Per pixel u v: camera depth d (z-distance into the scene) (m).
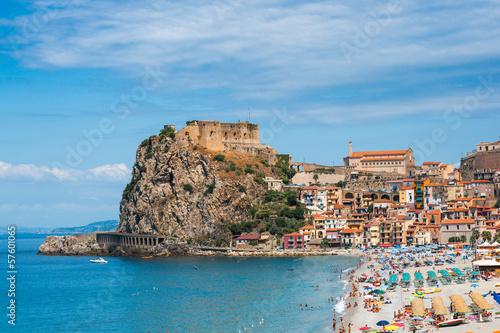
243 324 165.88
